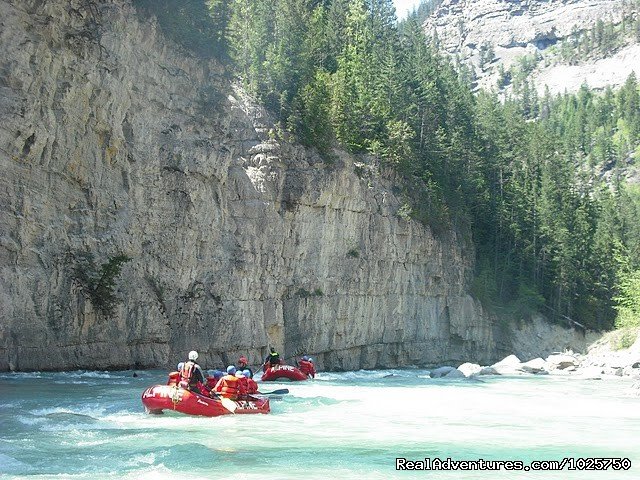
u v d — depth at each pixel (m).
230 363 49.03
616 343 87.44
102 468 17.31
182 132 47.41
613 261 103.44
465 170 91.44
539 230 97.56
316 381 45.00
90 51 40.69
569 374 60.75
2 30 36.22
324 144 59.34
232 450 20.12
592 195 157.50
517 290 91.75
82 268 39.78
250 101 55.31
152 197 44.66
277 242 53.66
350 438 22.62
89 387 32.47
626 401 36.41
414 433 24.00
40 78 37.81
